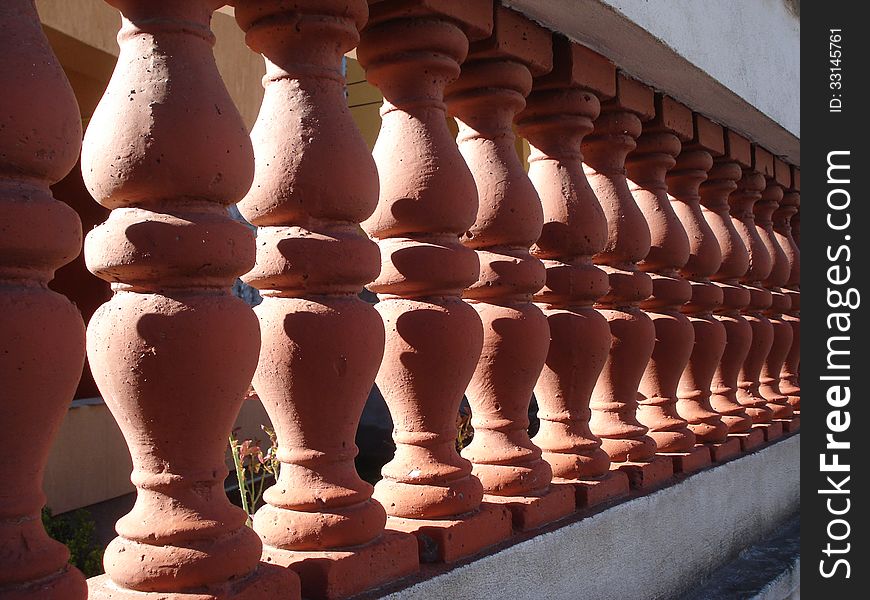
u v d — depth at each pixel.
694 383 4.36
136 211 1.89
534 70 3.14
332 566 2.23
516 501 2.94
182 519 1.95
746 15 4.21
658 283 3.88
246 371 1.96
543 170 3.30
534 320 2.89
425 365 2.56
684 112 4.13
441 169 2.57
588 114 3.31
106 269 1.88
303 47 2.27
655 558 3.55
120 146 1.85
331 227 2.24
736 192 5.12
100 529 6.61
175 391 1.87
